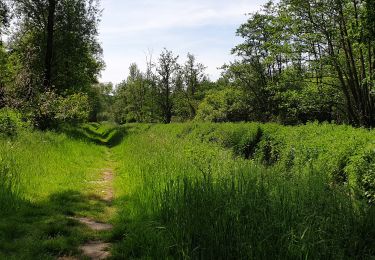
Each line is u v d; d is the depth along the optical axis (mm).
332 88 21562
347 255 5070
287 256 4938
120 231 7387
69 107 26438
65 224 7750
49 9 28312
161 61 52438
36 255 6027
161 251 5910
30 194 9672
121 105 73188
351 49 18984
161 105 53250
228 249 5414
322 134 13094
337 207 5672
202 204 6254
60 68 31891
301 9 19656
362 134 11102
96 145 25531
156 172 9586
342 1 17594
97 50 34781
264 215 5582
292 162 12555
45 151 14453
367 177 8086
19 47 29875
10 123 16812
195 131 25094
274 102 38250
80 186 11648
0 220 7359
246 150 17516
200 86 58625
